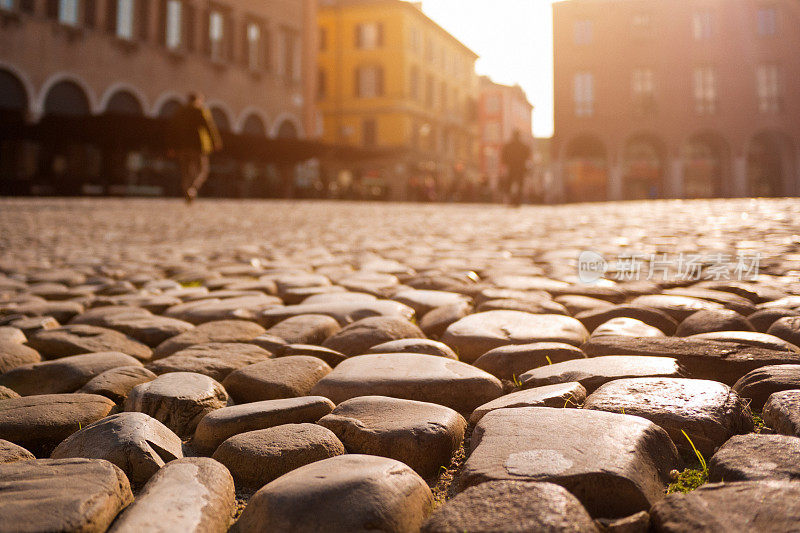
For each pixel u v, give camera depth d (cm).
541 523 89
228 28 2906
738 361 170
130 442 125
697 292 277
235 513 110
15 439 142
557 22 3619
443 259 478
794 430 123
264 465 121
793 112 3462
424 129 4528
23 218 1048
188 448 140
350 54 4341
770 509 90
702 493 96
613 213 1246
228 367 188
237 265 458
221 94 2884
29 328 249
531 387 167
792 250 444
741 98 3484
